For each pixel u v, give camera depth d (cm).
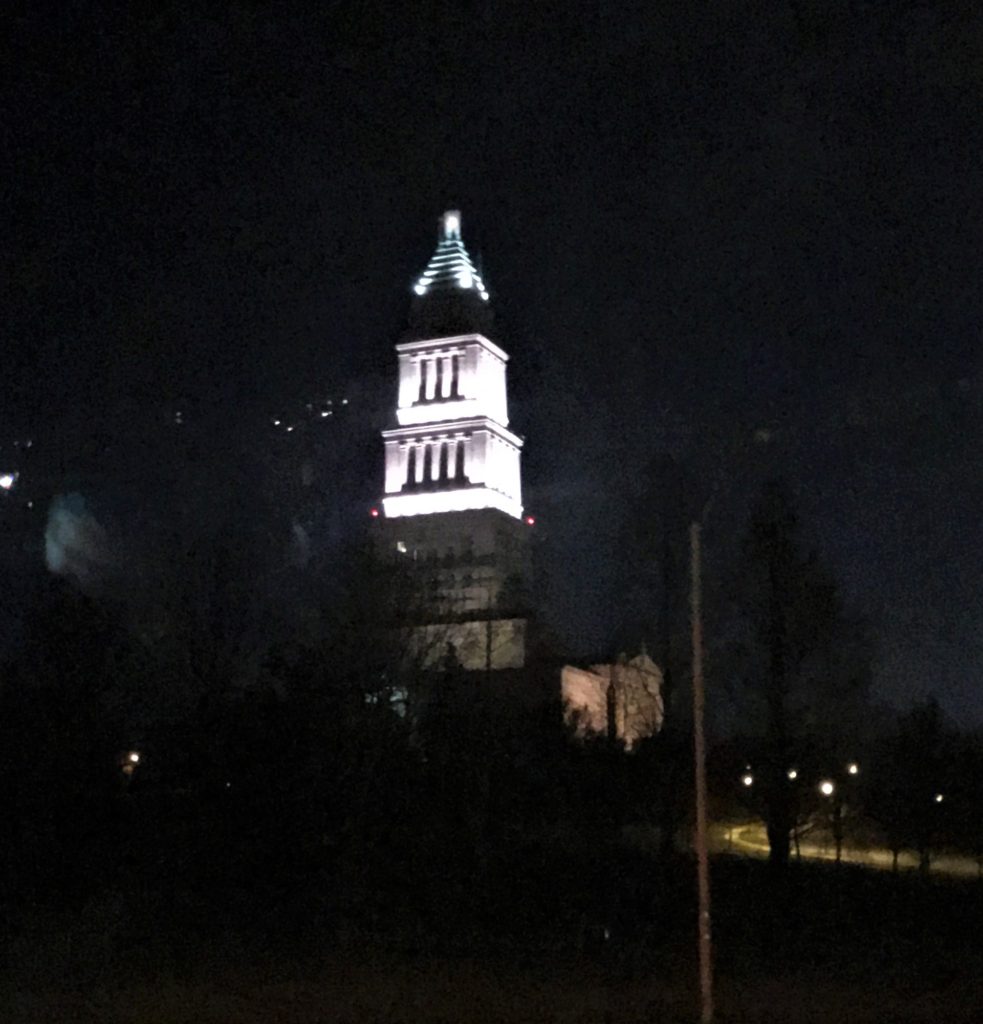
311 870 3550
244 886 3534
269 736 3638
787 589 4253
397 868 3738
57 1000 2297
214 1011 2228
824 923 3638
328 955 2897
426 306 11650
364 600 4144
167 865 3616
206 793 3653
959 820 5328
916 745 5350
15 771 3666
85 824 3694
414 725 4219
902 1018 2261
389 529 10138
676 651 4275
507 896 3688
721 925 3478
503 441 11325
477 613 6756
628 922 3456
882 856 6106
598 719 5700
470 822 4019
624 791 4447
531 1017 2219
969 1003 2444
